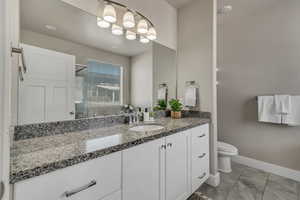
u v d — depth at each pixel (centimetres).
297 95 202
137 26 166
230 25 268
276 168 220
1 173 37
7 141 39
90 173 78
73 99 127
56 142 95
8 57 39
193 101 209
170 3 218
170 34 220
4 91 38
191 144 159
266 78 230
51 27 115
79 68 132
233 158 265
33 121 104
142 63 186
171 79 223
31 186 60
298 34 201
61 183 68
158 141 120
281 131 217
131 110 175
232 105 270
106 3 143
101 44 147
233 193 176
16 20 93
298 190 180
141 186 106
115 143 92
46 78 112
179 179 142
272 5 222
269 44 227
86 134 116
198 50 210
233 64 267
